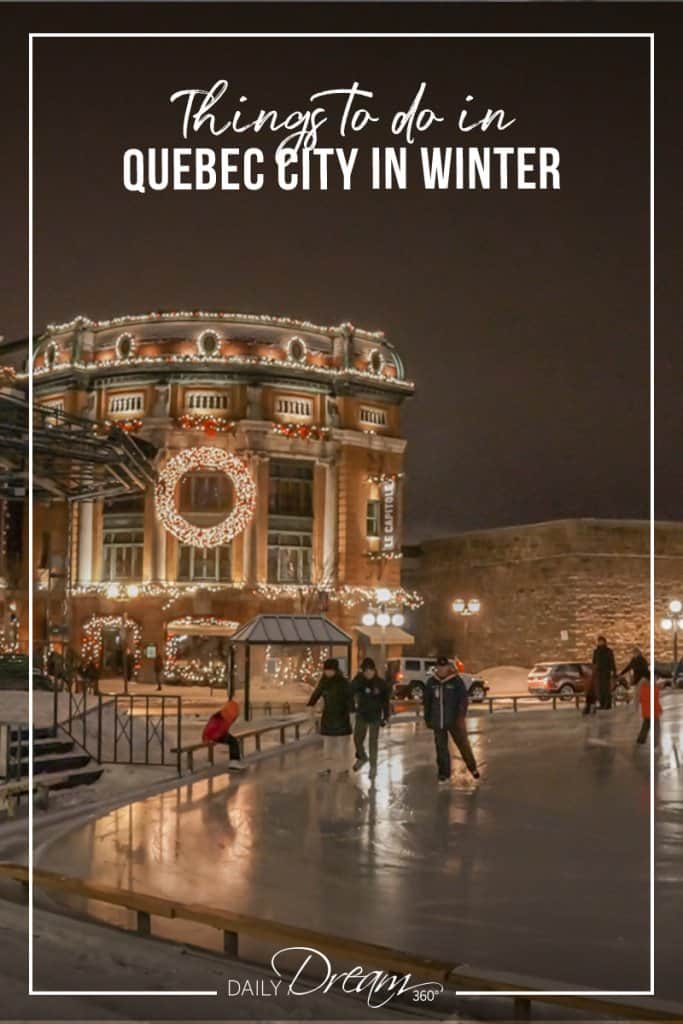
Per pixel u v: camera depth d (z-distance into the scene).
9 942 8.07
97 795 15.24
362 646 54.94
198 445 53.50
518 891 9.73
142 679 53.09
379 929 8.52
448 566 62.41
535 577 57.31
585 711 30.56
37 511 55.69
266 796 15.56
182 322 55.00
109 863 10.90
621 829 12.83
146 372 53.81
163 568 53.41
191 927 8.57
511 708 38.75
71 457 21.72
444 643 62.31
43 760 15.73
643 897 9.54
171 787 16.42
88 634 54.22
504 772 18.28
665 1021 5.88
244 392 54.22
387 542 56.00
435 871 10.55
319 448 55.50
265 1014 6.60
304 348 55.47
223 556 54.06
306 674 51.28
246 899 9.43
